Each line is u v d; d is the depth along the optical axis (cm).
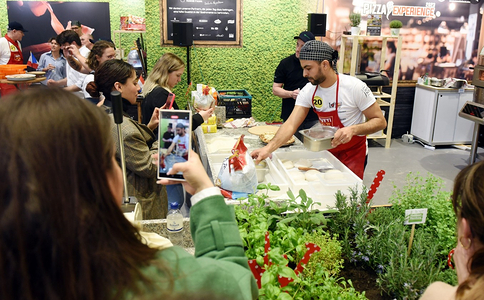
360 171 287
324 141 245
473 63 628
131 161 204
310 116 441
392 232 167
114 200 60
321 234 166
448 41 616
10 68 355
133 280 57
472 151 504
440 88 579
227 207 83
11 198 54
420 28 607
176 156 100
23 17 560
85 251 55
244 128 377
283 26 587
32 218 53
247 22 580
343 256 171
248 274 72
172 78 353
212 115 362
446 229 176
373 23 542
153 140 226
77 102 58
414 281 141
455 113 591
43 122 54
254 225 152
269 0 574
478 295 71
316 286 141
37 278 55
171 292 59
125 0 557
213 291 63
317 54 255
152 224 172
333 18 589
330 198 221
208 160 274
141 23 513
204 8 566
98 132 58
